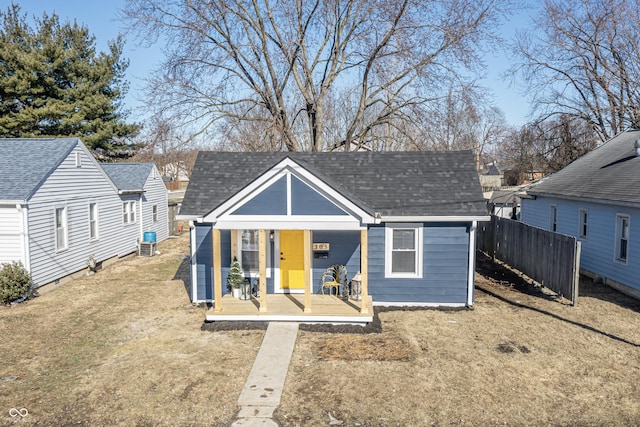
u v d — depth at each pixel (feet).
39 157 49.78
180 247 77.56
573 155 100.68
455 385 25.05
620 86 95.14
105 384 25.55
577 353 29.35
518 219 88.63
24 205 42.96
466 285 39.63
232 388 24.91
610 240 47.44
